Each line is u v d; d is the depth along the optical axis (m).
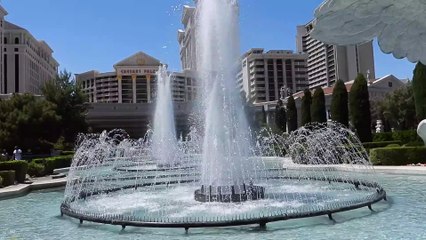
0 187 15.98
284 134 39.66
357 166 20.16
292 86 102.94
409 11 6.14
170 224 8.06
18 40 114.25
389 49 6.79
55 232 8.61
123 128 77.44
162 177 19.48
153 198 12.79
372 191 13.19
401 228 7.88
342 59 97.81
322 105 35.66
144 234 8.02
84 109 49.34
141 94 121.06
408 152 20.81
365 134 29.08
